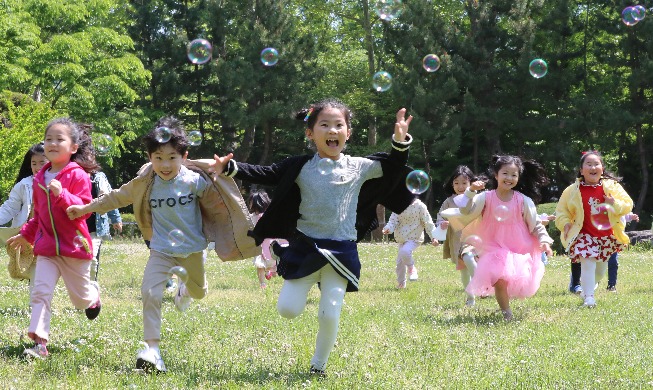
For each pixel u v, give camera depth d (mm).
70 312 8359
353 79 38531
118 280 12750
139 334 6977
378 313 8953
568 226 10172
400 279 12375
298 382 5152
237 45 36156
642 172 34281
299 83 33281
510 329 7770
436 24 31906
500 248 8711
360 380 5305
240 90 32469
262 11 33031
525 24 30969
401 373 5551
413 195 5773
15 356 5887
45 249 6211
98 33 31969
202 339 6816
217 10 34250
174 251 5809
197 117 37906
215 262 17328
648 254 21094
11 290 10445
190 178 5906
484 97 31438
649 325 8023
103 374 5277
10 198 7695
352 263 5492
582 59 34156
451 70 30609
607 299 10469
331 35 42094
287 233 5668
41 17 30406
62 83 30922
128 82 34656
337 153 5664
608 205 9867
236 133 38000
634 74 29828
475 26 31625
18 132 22000
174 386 5012
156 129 5793
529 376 5562
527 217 8820
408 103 31172
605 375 5648
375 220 5871
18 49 28391
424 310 9375
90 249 6391
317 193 5551
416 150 34031
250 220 5883
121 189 5953
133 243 25406
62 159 6438
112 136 32625
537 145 35312
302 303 5496
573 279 11609
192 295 6234
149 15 35688
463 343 6848
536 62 10219
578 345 6836
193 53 7695
